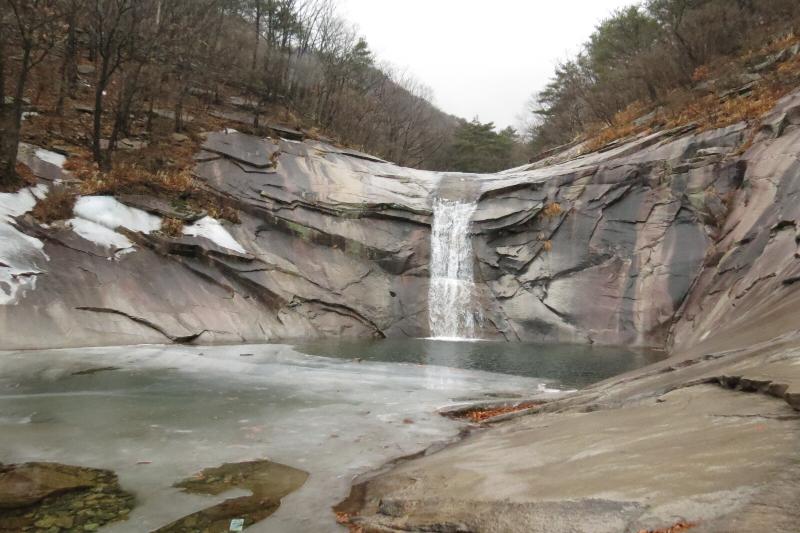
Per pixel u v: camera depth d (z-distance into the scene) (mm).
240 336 15422
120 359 11234
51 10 20406
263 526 4027
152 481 4934
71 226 15008
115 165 18422
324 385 9773
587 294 19203
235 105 28156
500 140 57719
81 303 13242
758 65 21609
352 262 20172
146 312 14164
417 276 20938
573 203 20922
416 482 4613
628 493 3121
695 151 19578
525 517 3234
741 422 3934
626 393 6617
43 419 6906
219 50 28172
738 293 12977
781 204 14234
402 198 22312
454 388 10023
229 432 6613
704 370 6355
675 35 27016
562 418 6270
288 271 18578
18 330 11773
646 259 18891
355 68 41094
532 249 20734
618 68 36594
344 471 5344
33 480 4871
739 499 2678
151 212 17109
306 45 35875
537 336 18859
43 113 19688
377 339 18266
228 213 18953
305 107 33312
